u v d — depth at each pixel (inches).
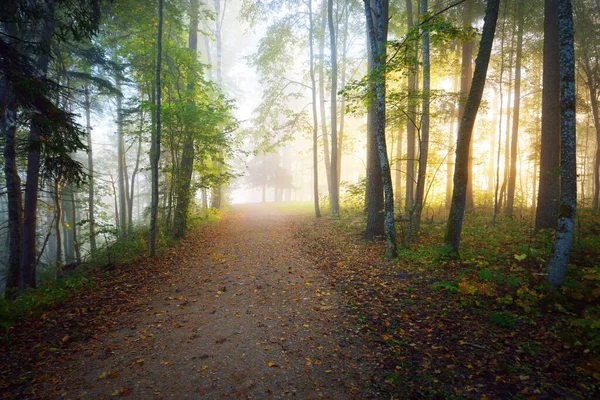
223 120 531.2
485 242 357.7
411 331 192.5
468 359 162.1
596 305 194.2
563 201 217.6
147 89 552.1
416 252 336.5
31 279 381.7
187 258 397.7
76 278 311.0
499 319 191.5
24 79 231.1
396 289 256.2
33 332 199.0
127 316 227.3
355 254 370.0
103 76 590.2
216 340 193.0
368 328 200.7
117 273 338.6
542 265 262.2
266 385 150.7
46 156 267.1
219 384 151.7
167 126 472.7
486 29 284.0
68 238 864.9
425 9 396.2
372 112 432.5
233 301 255.4
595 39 541.6
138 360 171.2
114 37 574.6
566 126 216.8
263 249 439.5
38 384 148.9
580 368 145.1
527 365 153.2
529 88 700.0
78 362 168.4
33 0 276.5
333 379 153.9
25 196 390.0
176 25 533.3
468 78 554.9
